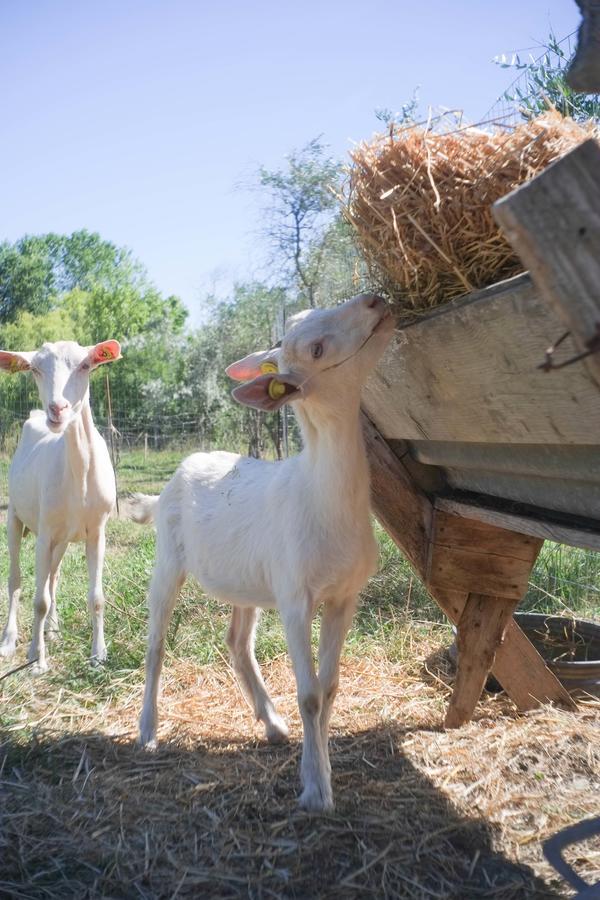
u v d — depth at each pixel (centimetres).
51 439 584
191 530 417
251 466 416
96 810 331
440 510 402
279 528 359
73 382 537
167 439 1786
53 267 5400
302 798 332
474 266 254
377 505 403
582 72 152
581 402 221
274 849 304
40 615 530
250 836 312
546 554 632
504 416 269
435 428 330
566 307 152
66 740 400
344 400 321
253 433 1440
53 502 543
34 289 5019
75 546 908
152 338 2712
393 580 626
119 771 371
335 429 327
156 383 2025
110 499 558
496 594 402
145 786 355
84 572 739
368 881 284
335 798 338
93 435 545
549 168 147
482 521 373
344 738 405
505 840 308
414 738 399
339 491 335
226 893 281
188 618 578
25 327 3784
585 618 553
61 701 459
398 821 320
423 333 284
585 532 292
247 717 440
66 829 318
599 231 145
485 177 241
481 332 245
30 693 468
